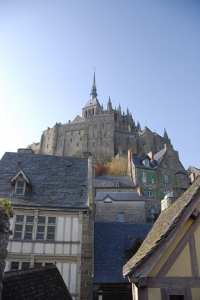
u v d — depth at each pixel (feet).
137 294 19.92
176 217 21.33
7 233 19.03
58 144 352.08
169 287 19.84
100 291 40.42
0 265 17.92
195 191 22.21
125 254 47.01
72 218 46.62
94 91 452.76
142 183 145.18
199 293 19.79
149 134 344.49
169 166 159.94
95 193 132.16
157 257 19.99
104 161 284.82
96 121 340.80
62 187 53.67
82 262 43.29
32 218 46.47
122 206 107.65
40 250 43.73
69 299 32.04
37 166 59.62
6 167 58.18
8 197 49.21
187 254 20.85
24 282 24.59
